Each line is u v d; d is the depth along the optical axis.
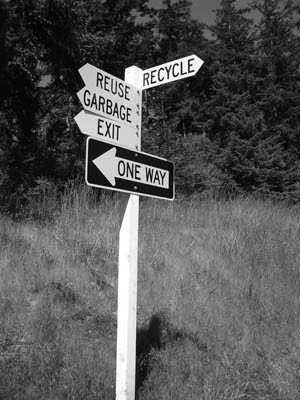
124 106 4.19
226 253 8.21
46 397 4.07
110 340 5.20
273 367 5.30
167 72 4.44
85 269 6.80
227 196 16.23
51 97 20.66
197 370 4.91
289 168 30.97
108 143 3.83
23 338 4.97
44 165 15.40
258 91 35.41
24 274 6.19
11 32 14.55
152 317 5.74
